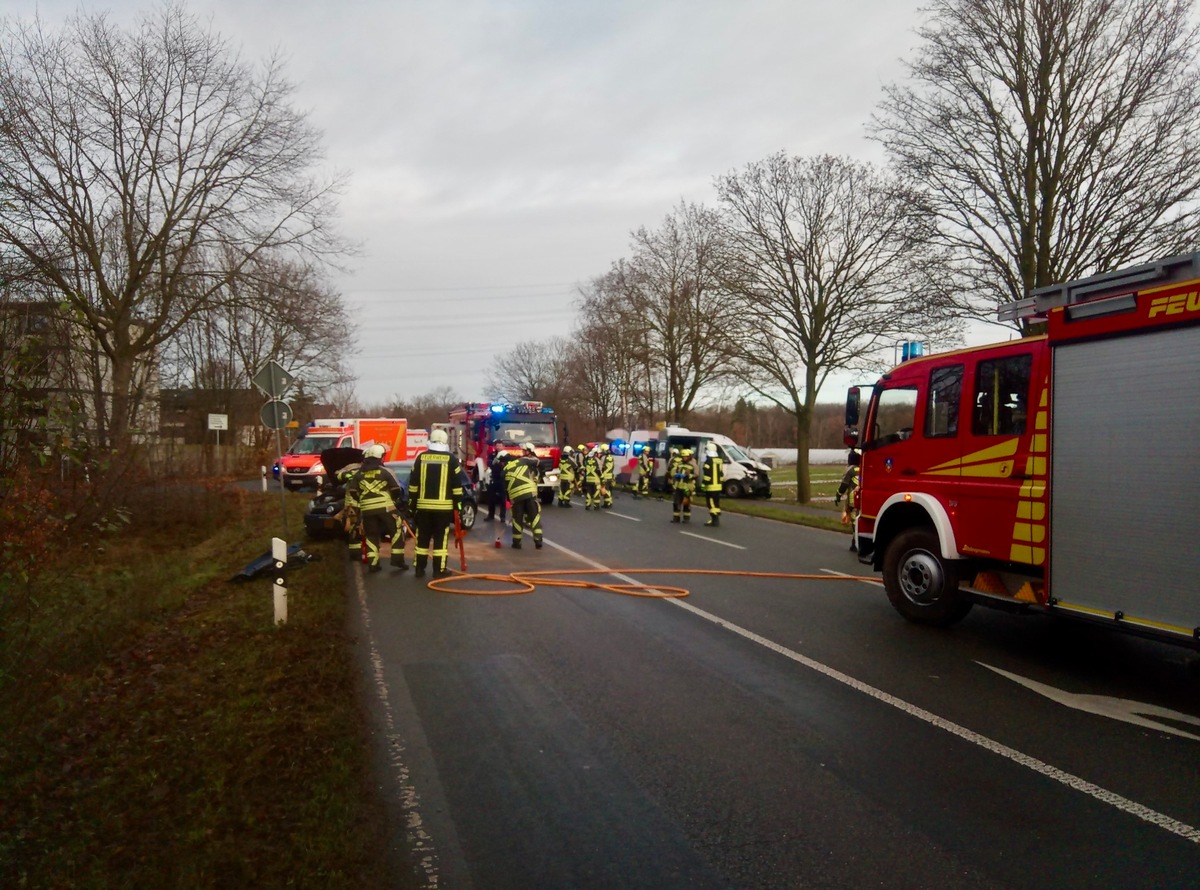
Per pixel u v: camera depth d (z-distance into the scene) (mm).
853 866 3725
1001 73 15352
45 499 6266
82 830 3879
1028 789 4547
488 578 11289
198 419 37906
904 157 16344
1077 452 6531
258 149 24156
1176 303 5762
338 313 32594
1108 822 4160
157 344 24047
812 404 24844
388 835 3977
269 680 6188
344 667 6602
